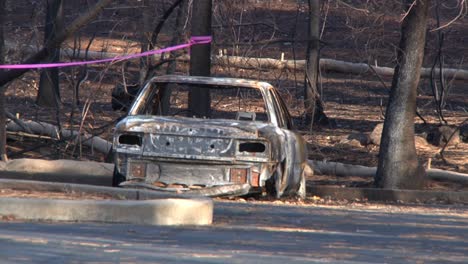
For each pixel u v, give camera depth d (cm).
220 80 3000
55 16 4547
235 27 4347
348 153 5016
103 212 2005
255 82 3019
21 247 1603
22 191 2391
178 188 2731
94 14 3244
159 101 3050
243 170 2756
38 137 4522
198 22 3744
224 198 2872
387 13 3922
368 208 2917
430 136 5516
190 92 3631
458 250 1831
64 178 3491
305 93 5684
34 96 6644
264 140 2769
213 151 2747
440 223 2402
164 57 4366
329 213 2553
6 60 4081
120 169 2784
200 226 2052
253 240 1844
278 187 2856
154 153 2748
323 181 4134
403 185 3744
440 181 4144
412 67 3747
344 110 7069
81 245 1650
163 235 1844
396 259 1666
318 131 5866
